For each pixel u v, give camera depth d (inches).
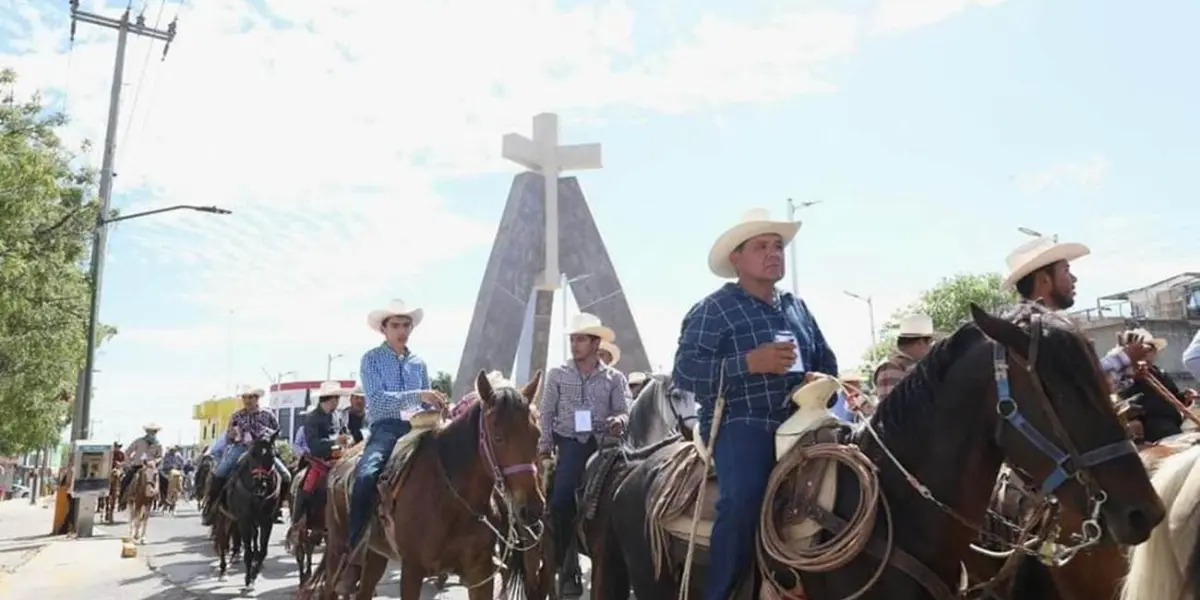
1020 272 205.9
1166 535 134.6
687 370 174.7
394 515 268.4
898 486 148.9
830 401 178.9
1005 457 139.9
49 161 476.1
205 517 575.2
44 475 2364.7
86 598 449.1
